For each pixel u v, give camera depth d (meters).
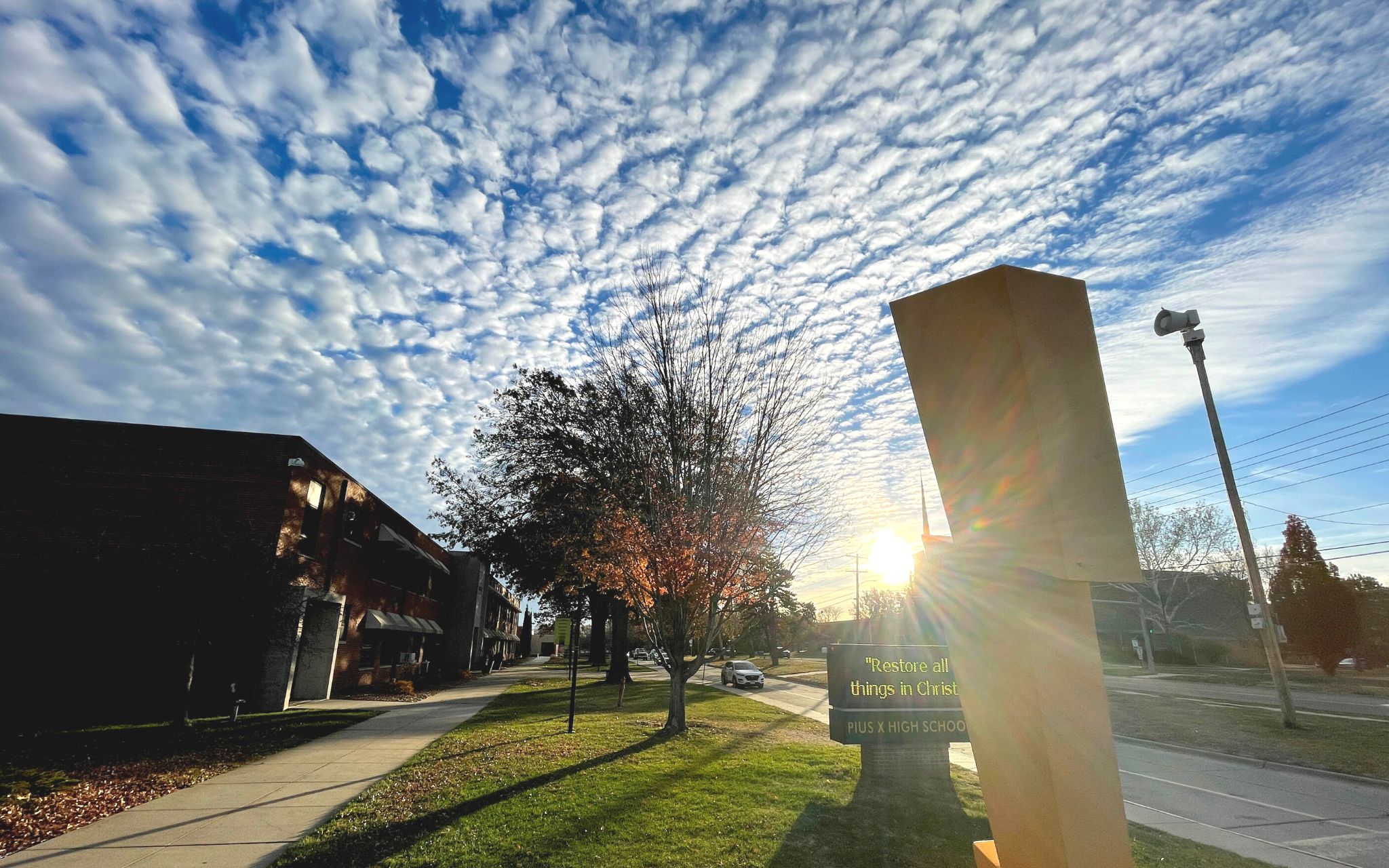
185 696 13.45
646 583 12.91
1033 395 2.82
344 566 22.72
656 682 34.62
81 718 15.51
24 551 17.03
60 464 17.67
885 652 8.95
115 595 12.98
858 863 5.73
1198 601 49.97
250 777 9.31
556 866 5.54
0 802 7.51
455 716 16.62
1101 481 2.87
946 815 7.22
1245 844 6.94
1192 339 15.96
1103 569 2.77
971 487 3.04
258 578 13.51
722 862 5.69
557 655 87.00
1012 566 2.87
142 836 6.59
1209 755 12.78
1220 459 16.02
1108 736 2.71
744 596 13.64
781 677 39.28
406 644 31.20
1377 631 37.06
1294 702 21.39
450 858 5.72
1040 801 2.65
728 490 13.20
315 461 20.09
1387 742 13.23
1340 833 7.37
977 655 2.98
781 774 9.00
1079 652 2.76
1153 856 6.35
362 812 7.30
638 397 14.30
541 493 26.80
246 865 5.80
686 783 8.43
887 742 8.67
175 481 17.98
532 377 27.56
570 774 8.95
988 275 2.93
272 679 17.55
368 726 14.75
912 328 3.23
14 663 15.55
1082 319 3.01
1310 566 34.97
